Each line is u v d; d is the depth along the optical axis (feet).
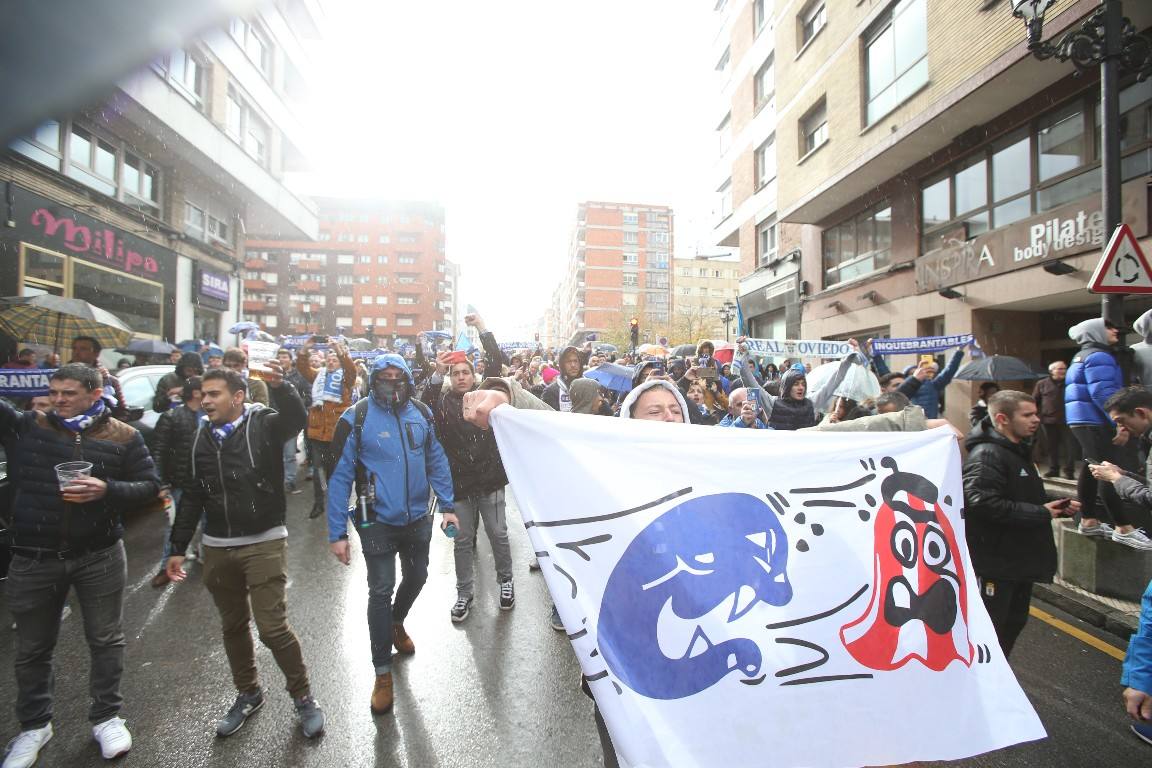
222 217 63.46
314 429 22.29
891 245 41.88
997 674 6.58
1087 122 28.32
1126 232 15.30
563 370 20.70
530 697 10.44
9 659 11.55
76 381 9.23
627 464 6.54
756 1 65.00
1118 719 9.86
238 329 40.70
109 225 44.16
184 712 9.91
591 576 6.03
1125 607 13.76
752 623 6.09
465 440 13.97
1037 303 31.86
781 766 5.63
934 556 6.95
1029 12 17.19
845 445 7.23
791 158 50.34
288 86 79.97
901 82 36.83
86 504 8.98
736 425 14.90
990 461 9.41
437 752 8.95
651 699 5.60
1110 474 10.41
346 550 10.34
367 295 265.95
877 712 6.04
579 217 286.87
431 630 13.12
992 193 33.73
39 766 8.57
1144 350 16.17
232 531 9.41
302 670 9.52
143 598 14.61
